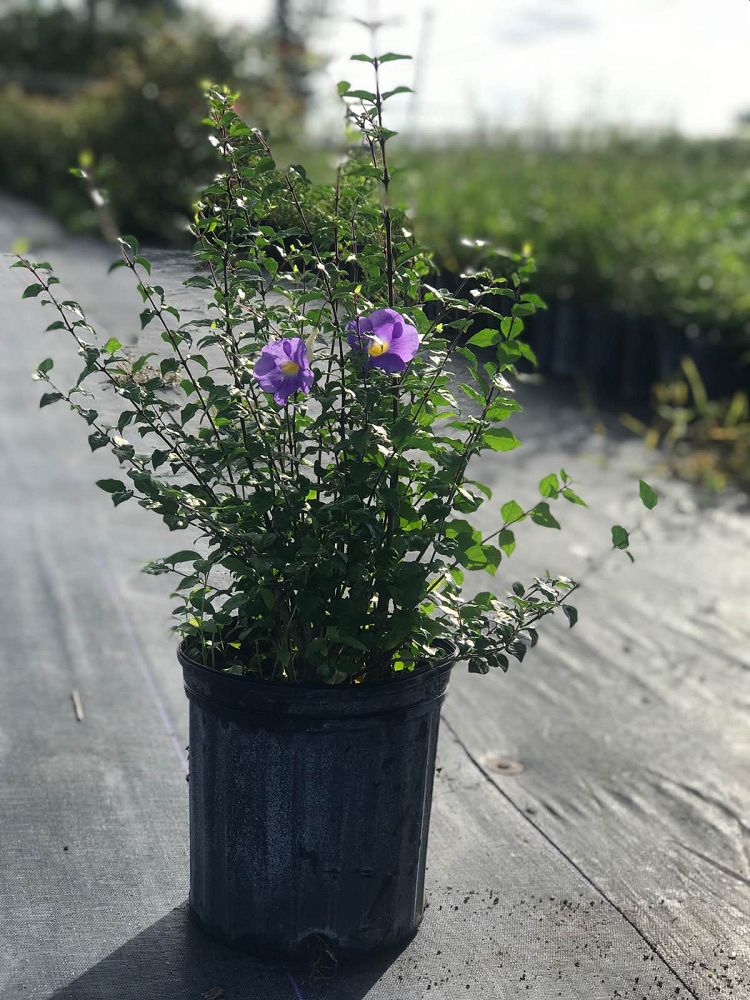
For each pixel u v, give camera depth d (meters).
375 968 1.14
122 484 1.03
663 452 3.44
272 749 1.07
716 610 2.25
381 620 1.05
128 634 1.96
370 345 0.97
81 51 13.02
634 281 3.98
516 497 2.88
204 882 1.16
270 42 6.34
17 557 2.30
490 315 1.27
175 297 1.18
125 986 1.10
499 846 1.39
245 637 1.12
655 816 1.48
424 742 1.12
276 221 1.13
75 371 1.31
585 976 1.15
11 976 1.11
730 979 1.16
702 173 5.70
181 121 5.88
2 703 1.70
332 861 1.10
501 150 6.35
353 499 0.98
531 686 1.87
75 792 1.46
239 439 1.06
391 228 1.11
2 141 9.26
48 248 5.33
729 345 3.72
